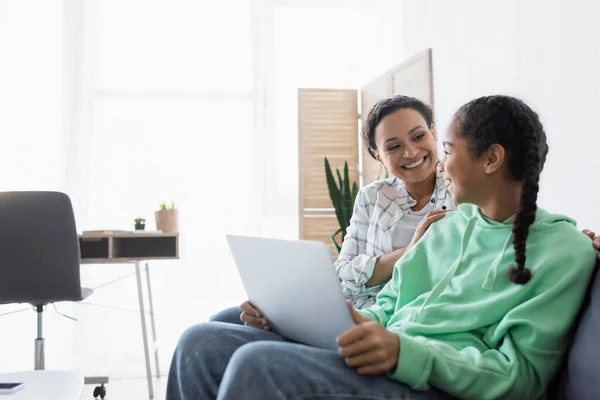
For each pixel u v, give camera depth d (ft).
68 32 12.71
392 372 2.61
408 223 5.26
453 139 3.45
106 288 12.84
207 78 13.64
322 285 2.72
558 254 3.05
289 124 13.75
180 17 13.64
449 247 3.81
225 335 3.63
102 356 10.94
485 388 2.73
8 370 9.82
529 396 2.90
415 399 2.56
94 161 13.00
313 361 2.53
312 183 12.61
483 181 3.38
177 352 3.68
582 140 5.91
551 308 2.94
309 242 2.68
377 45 13.87
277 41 13.84
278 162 13.67
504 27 7.60
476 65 8.47
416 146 5.05
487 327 3.18
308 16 13.93
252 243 3.27
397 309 3.90
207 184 13.52
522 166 3.30
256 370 2.47
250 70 13.76
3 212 7.27
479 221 3.55
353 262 5.13
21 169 12.48
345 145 12.86
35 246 7.39
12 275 7.38
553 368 2.93
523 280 3.01
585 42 5.82
